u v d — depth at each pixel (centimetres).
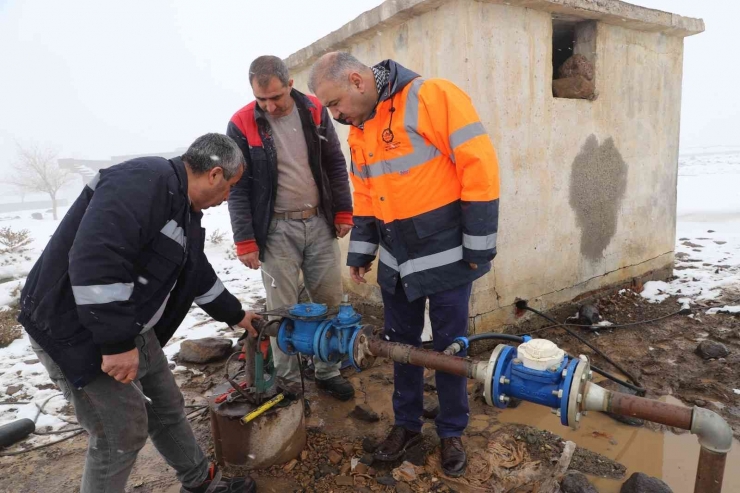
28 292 182
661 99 514
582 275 463
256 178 300
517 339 311
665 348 388
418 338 270
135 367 182
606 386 332
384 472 252
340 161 324
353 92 223
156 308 194
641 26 461
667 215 551
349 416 309
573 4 387
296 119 302
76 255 166
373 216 267
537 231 416
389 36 404
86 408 187
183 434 223
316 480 248
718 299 481
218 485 234
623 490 228
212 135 199
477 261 223
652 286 524
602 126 457
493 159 221
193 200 199
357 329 232
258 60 277
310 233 317
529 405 317
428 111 222
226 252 892
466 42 346
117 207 171
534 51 391
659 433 284
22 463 278
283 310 255
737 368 349
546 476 243
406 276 243
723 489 235
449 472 244
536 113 399
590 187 455
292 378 324
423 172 230
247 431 248
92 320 167
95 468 193
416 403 267
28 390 367
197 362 397
